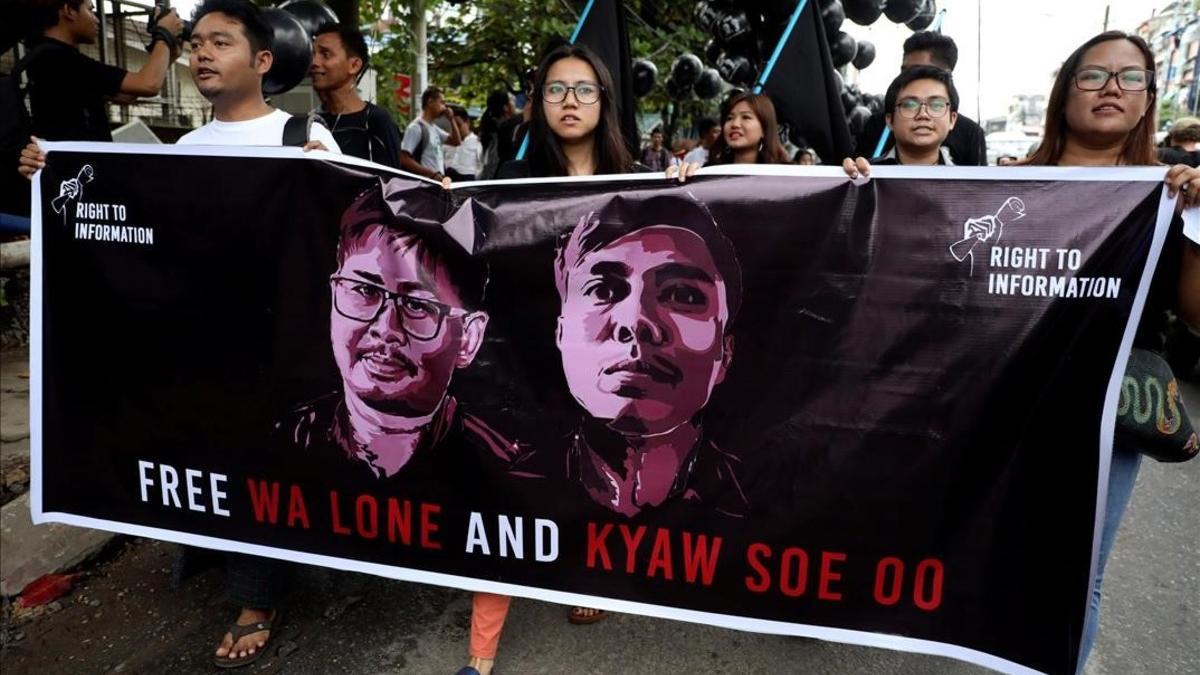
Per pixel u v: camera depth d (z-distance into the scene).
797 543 2.19
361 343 2.37
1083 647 2.10
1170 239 2.01
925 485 2.11
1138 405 2.00
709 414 2.21
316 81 3.78
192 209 2.42
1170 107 30.83
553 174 2.61
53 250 2.51
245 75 2.53
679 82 8.39
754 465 2.19
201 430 2.49
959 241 2.05
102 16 6.18
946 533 2.11
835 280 2.12
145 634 2.81
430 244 2.31
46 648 2.74
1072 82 2.16
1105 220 1.98
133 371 2.51
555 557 2.33
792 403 2.16
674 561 2.26
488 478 2.33
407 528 2.40
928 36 3.97
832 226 2.12
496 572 2.37
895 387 2.11
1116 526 2.14
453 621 2.89
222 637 2.79
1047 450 2.03
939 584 2.13
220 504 2.52
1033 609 2.07
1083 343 2.00
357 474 2.41
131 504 2.57
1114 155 2.21
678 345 2.21
